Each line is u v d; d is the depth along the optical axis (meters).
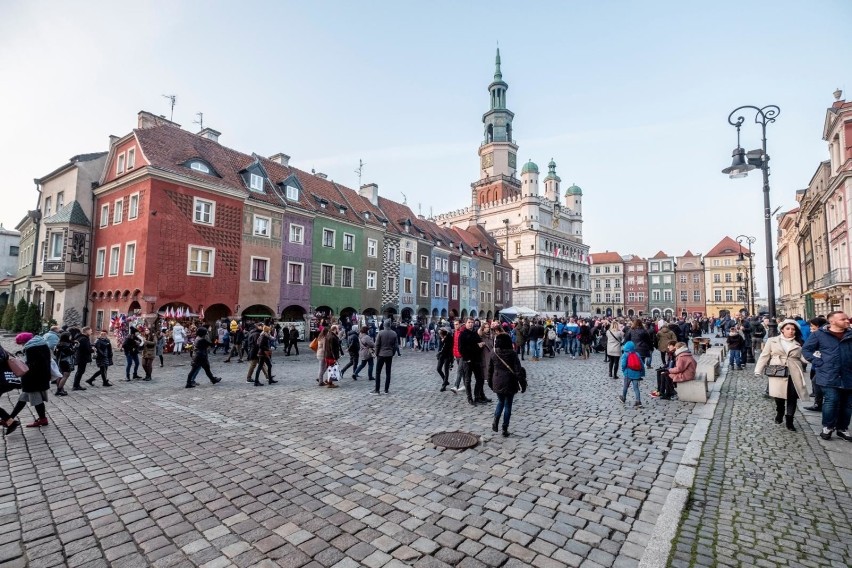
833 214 29.56
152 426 7.90
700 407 9.29
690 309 98.69
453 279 47.53
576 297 79.44
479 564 3.59
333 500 4.80
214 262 24.27
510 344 7.32
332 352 12.17
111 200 24.88
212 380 12.61
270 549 3.82
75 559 3.69
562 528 4.18
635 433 7.36
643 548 3.81
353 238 34.28
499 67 83.25
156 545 3.89
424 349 24.92
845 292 26.95
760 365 7.73
